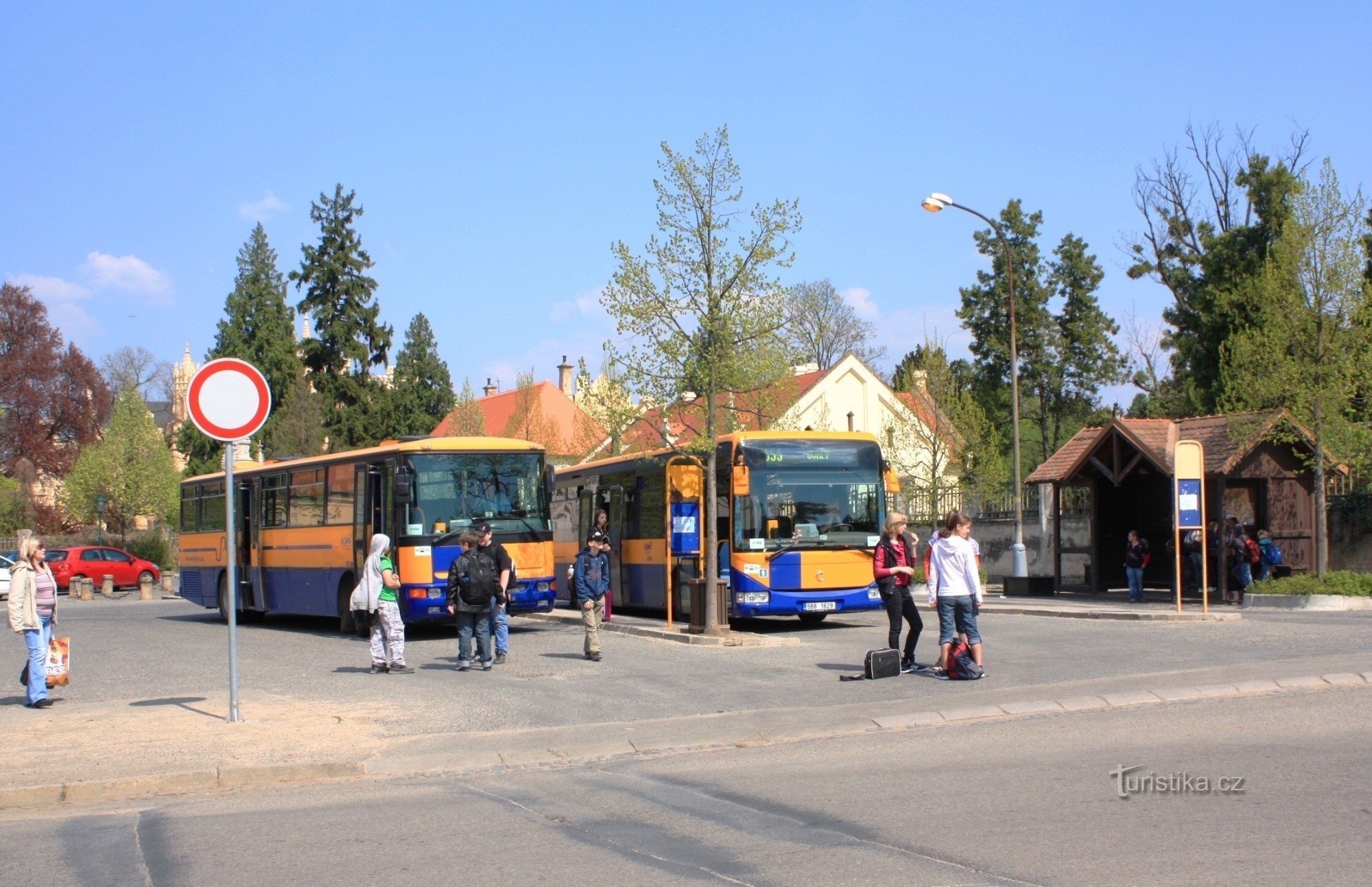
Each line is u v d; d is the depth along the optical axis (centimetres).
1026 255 5825
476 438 2178
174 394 11269
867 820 787
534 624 2492
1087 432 3488
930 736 1125
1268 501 2984
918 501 4359
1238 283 4281
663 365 2023
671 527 2144
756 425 2814
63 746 1096
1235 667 1474
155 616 3241
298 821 841
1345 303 2711
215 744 1108
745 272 2006
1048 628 2117
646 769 1012
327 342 7188
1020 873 653
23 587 1354
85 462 6316
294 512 2502
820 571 2147
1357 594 2533
